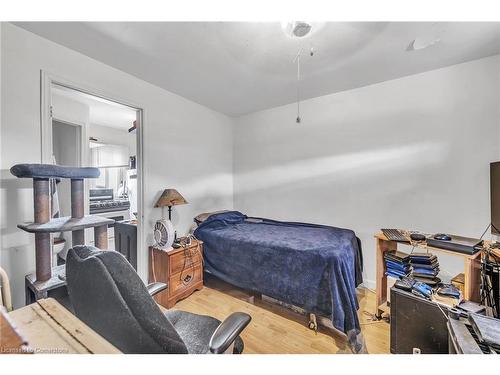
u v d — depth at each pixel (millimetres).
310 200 2943
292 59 1937
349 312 1605
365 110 2521
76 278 762
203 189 3184
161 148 2576
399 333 1477
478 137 1976
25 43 1547
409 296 1444
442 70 2107
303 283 1839
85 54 1858
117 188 4590
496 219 1486
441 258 2119
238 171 3682
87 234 3250
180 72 2186
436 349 1330
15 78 1508
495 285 1254
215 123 3393
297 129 3035
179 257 2266
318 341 1676
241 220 3133
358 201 2588
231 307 2145
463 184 2043
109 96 2051
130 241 2621
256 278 2119
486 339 950
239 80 2369
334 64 2029
